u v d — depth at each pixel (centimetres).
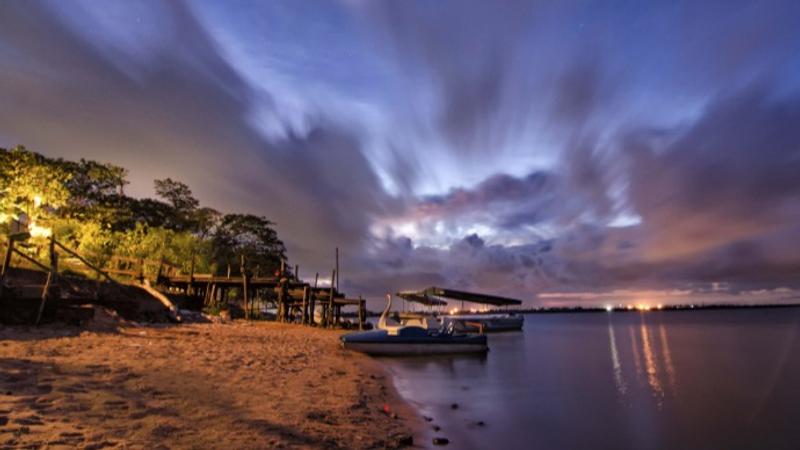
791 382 1706
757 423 1087
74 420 551
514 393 1377
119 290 1998
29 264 1789
